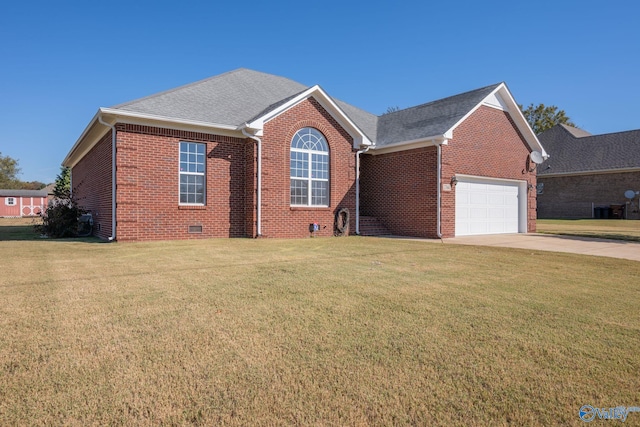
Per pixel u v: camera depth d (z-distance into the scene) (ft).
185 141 39.91
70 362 9.53
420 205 47.44
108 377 8.80
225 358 9.95
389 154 51.49
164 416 7.32
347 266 23.97
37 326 12.08
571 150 106.42
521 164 56.75
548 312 14.52
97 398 7.90
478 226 51.39
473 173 49.60
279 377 8.98
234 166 42.80
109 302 14.89
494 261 27.09
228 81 52.54
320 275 20.84
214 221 41.50
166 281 18.83
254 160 41.42
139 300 15.24
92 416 7.27
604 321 13.55
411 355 10.33
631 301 16.31
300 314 13.74
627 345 11.29
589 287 19.01
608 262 27.25
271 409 7.64
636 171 91.76
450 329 12.43
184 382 8.64
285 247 33.40
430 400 8.09
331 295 16.51
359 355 10.28
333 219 46.80
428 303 15.47
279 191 42.88
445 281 19.86
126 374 8.96
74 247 32.17
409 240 41.91
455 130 47.39
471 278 20.77
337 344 11.00
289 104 43.11
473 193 50.78
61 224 43.55
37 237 43.34
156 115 37.14
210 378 8.86
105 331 11.73
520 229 57.41
